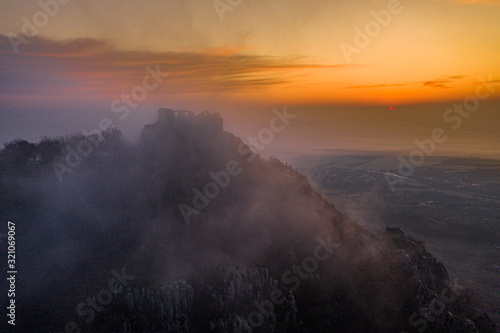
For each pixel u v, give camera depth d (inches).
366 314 3388.3
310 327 3117.6
